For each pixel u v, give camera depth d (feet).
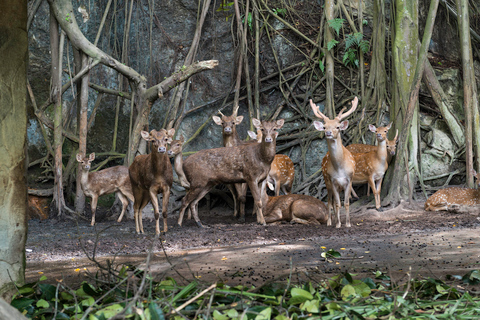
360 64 47.88
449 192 36.58
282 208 34.06
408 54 41.42
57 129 40.01
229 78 50.78
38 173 44.70
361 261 18.29
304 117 47.96
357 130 45.83
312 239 25.70
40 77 47.57
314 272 14.73
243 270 16.98
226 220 39.65
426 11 51.93
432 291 11.25
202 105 49.11
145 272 9.48
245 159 33.81
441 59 50.90
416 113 41.75
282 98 50.11
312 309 9.37
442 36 51.72
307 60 50.01
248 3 49.78
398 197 38.73
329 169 30.78
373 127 39.04
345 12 49.70
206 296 9.75
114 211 41.22
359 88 48.16
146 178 29.84
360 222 33.94
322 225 32.12
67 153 46.75
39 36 48.03
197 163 34.45
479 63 51.70
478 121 42.32
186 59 47.55
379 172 38.40
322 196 43.88
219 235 28.30
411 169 40.70
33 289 11.34
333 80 48.21
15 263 12.02
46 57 48.11
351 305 10.07
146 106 41.39
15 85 12.21
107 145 48.55
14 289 11.82
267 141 32.40
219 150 34.78
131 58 50.96
